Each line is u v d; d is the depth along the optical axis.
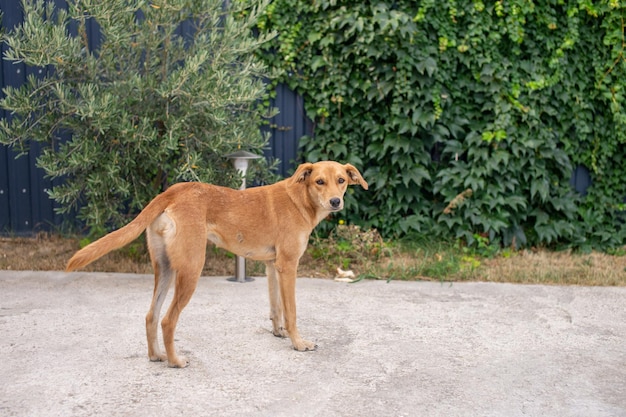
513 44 6.83
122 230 3.44
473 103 7.00
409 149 6.71
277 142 7.05
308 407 3.10
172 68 6.10
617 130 7.07
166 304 4.85
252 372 3.55
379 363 3.73
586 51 6.99
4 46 6.61
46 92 5.75
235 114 6.61
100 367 3.57
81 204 6.85
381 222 7.00
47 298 4.91
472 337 4.22
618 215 7.27
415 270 5.98
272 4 6.62
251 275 5.89
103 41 6.08
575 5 6.79
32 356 3.71
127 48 5.82
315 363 3.71
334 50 6.73
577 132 7.09
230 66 6.29
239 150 5.92
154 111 5.76
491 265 6.36
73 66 5.54
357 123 6.91
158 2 5.48
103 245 3.36
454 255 6.54
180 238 3.56
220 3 5.95
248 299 5.05
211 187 3.88
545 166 7.07
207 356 3.79
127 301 4.89
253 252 3.99
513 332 4.34
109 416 2.96
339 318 4.62
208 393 3.25
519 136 6.90
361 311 4.80
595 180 7.28
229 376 3.49
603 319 4.67
